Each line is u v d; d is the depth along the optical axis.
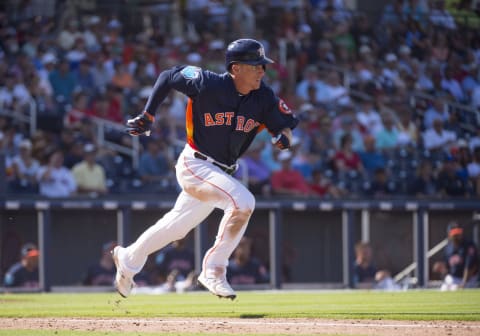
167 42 60.97
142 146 50.53
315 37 65.44
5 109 50.22
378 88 62.16
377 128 57.22
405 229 47.38
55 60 54.72
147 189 48.31
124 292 22.28
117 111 53.09
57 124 50.81
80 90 53.06
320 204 46.03
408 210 47.25
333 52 64.50
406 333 17.17
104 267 42.31
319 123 54.84
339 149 54.31
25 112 50.47
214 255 20.66
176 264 42.44
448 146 58.28
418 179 54.06
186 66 20.95
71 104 53.34
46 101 51.56
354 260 46.25
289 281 45.88
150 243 21.61
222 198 20.58
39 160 47.47
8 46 55.94
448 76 67.31
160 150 49.41
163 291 41.00
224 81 20.70
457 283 43.91
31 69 52.75
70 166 48.25
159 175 48.91
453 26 70.81
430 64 67.25
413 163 54.94
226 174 20.98
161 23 63.66
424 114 61.09
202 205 21.34
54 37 59.44
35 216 42.19
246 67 20.45
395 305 25.98
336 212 46.69
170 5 66.88
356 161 53.19
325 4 69.56
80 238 43.19
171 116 52.22
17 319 20.89
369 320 19.83
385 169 53.78
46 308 24.92
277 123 21.52
